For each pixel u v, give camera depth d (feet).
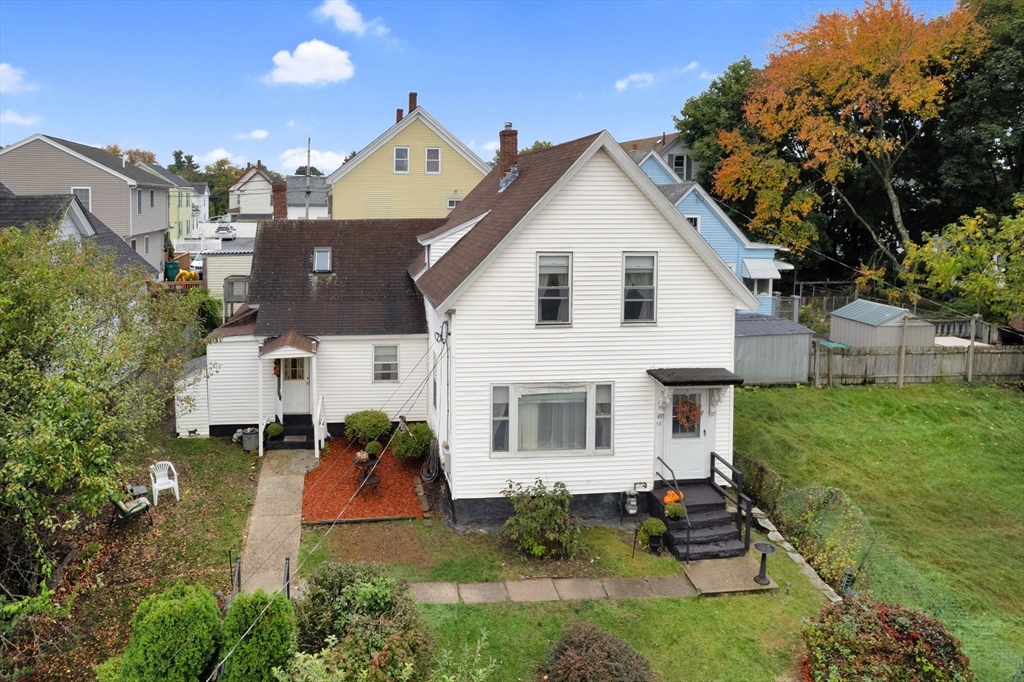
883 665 34.71
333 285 72.38
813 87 124.98
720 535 49.49
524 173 65.16
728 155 137.80
